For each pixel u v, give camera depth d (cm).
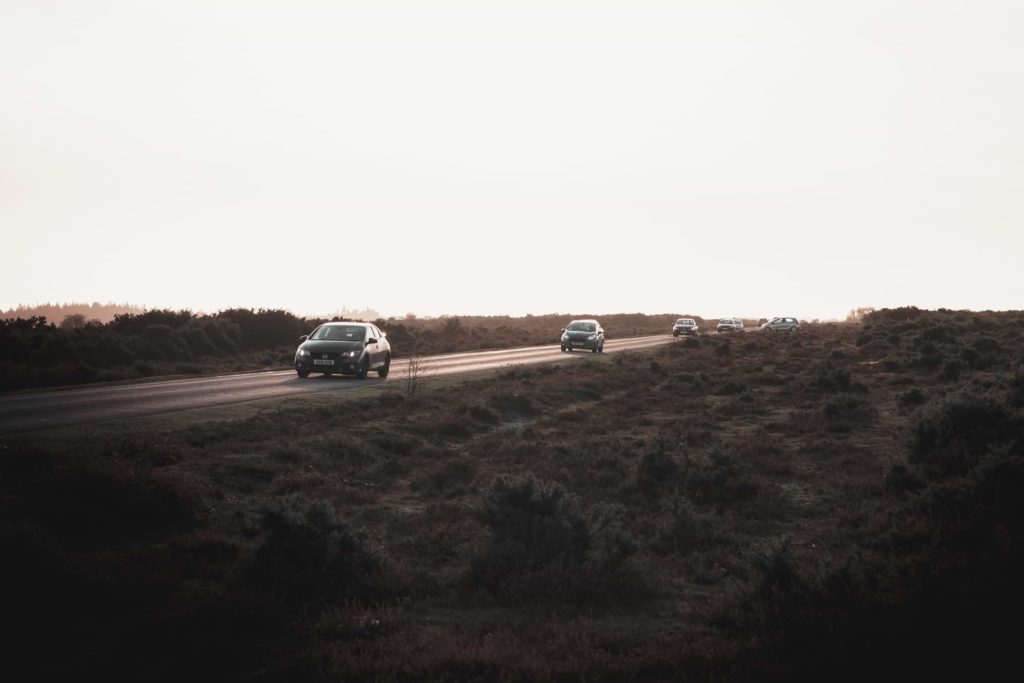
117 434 1523
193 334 4412
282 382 2945
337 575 823
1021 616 652
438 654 624
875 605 686
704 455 1675
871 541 955
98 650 640
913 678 571
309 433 1772
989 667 584
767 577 768
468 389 2719
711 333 8731
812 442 1809
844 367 3566
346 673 595
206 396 2394
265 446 1570
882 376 3269
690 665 614
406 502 1305
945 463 1320
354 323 3322
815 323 10756
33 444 1291
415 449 1731
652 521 1134
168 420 1814
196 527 1065
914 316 7438
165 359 4025
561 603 786
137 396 2377
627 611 782
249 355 4519
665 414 2430
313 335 3247
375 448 1686
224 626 677
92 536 975
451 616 762
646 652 638
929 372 3359
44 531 854
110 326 4472
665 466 1418
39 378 2867
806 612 674
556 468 1513
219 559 922
